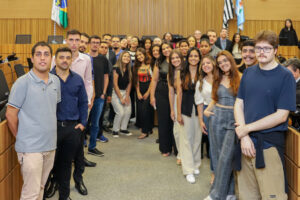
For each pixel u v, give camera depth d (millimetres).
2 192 2521
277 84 2180
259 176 2264
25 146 2447
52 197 3305
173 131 4324
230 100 2986
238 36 6871
